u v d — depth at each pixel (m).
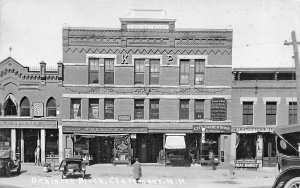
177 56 30.55
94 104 30.59
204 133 29.80
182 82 30.78
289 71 30.02
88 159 29.72
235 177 24.08
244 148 30.62
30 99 30.77
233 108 30.41
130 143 30.08
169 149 30.42
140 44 30.53
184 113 30.62
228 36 30.56
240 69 30.22
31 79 30.89
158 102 30.59
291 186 11.02
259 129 30.00
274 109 30.38
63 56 30.44
